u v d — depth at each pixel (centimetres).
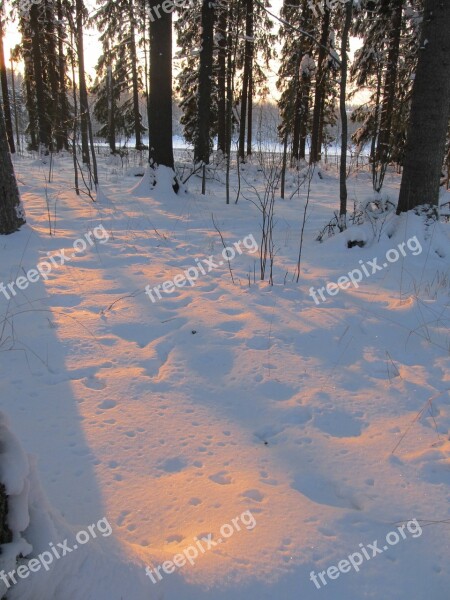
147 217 895
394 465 265
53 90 2558
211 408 317
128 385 337
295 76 1256
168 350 399
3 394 318
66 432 282
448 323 455
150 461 260
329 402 327
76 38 1091
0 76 2262
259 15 1812
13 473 154
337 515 224
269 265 630
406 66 1641
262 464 263
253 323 446
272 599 182
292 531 212
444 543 212
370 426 304
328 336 427
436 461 268
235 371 364
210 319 450
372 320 460
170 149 1156
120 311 466
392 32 1661
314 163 1808
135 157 2206
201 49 1365
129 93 3409
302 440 287
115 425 291
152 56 1100
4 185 675
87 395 322
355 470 261
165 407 314
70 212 910
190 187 1298
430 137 670
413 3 1583
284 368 370
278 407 320
